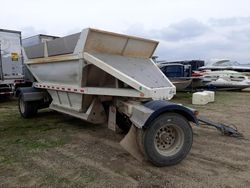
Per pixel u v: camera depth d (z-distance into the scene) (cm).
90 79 550
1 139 568
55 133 613
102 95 530
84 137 577
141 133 401
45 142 543
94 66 525
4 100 1259
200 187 342
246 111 881
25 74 1228
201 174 381
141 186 347
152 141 395
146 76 484
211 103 1077
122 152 477
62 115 827
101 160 439
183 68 1299
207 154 460
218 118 764
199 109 929
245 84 1488
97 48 514
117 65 489
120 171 394
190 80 1293
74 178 373
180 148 415
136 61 539
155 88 445
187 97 1289
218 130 595
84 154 470
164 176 375
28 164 426
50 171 398
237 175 377
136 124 403
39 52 691
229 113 845
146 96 432
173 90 479
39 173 391
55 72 639
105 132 616
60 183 358
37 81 780
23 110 793
